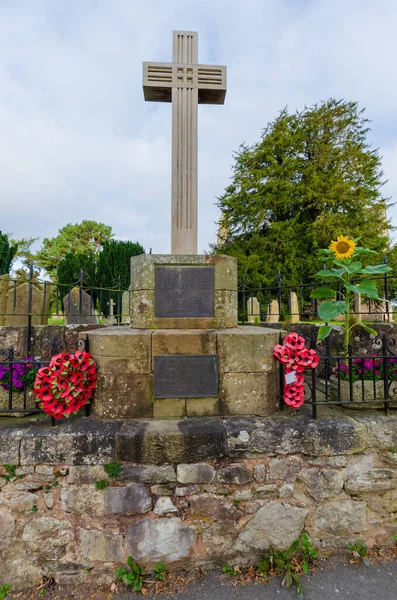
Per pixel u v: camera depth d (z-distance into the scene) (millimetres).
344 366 2352
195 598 1655
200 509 1862
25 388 2184
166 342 2150
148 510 1842
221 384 2154
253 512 1896
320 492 1946
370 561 1873
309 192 15617
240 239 17250
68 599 1700
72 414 2197
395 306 4645
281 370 2234
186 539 1842
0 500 1831
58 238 23172
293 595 1656
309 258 15031
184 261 2525
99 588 1755
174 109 2877
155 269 2518
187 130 2885
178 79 2887
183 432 1877
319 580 1744
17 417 2152
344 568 1828
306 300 11594
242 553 1870
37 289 4949
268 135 17141
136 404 2113
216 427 1949
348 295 2580
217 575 1803
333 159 15984
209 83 2904
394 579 1746
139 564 1816
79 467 1848
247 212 16781
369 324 3379
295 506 1926
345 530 1951
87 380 2082
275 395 2256
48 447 1846
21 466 1852
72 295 4969
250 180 16859
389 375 2293
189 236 2863
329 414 2154
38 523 1830
